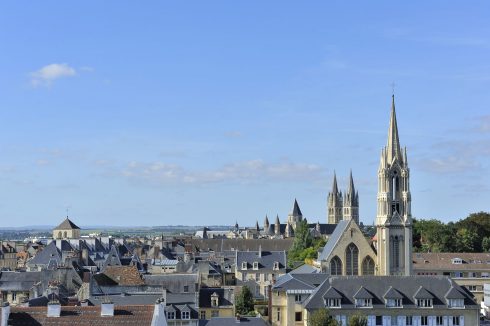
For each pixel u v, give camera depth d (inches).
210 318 7780.5
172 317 7436.0
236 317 7485.2
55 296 7396.7
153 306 5002.5
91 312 4938.5
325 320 7564.0
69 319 4820.4
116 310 4928.6
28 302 6904.5
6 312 4768.7
